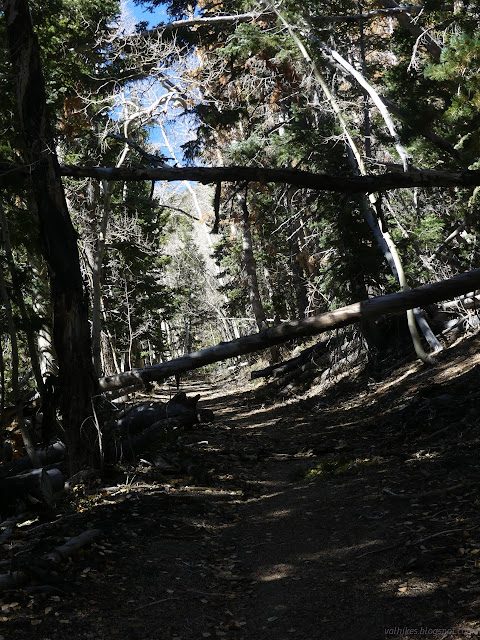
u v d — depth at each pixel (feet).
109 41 67.36
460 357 55.67
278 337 34.27
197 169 27.12
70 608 17.95
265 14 73.00
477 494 24.40
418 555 19.99
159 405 53.16
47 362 71.61
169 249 211.61
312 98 81.35
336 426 53.62
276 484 35.09
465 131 45.62
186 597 19.57
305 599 18.88
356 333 74.79
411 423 41.70
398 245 67.97
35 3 61.41
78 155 69.26
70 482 34.50
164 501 29.89
